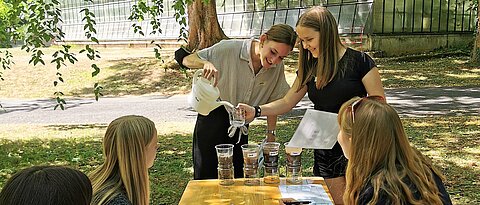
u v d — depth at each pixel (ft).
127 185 6.93
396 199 5.74
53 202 4.27
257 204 7.86
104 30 84.74
